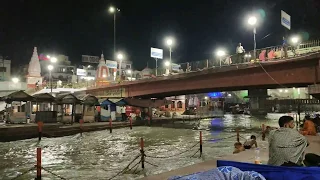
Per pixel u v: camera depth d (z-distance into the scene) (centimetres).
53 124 3522
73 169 1642
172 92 4438
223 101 9544
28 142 2772
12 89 7481
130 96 5128
